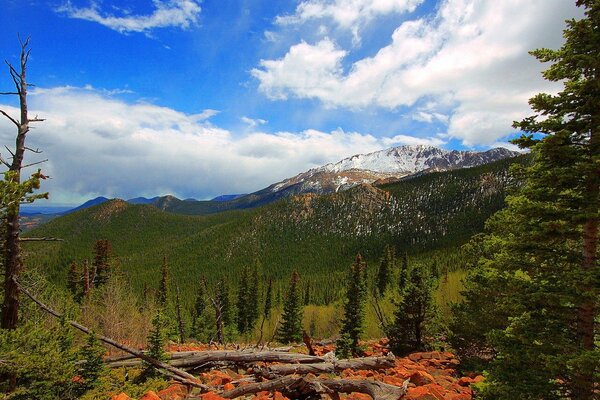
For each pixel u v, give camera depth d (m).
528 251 8.18
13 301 9.62
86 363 11.29
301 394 9.59
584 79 7.78
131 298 25.48
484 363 16.86
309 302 93.00
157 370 12.99
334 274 157.75
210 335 43.78
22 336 8.55
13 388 8.61
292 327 48.75
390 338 23.23
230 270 193.88
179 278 160.88
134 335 22.80
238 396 9.80
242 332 60.28
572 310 7.49
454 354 21.06
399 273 77.75
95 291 28.14
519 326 7.81
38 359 8.39
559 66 7.89
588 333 7.30
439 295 31.19
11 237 9.52
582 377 6.96
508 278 8.64
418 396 9.22
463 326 18.17
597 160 6.93
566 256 7.91
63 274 110.69
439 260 96.00
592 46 7.37
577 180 7.63
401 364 15.73
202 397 9.12
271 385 9.70
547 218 7.89
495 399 7.91
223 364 15.42
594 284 6.98
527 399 7.40
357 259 36.22
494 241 14.07
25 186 8.40
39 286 15.01
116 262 49.59
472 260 19.81
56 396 9.53
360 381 9.30
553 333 7.45
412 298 22.09
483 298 16.55
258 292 77.00
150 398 9.16
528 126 8.14
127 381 12.66
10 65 9.24
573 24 7.65
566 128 7.70
